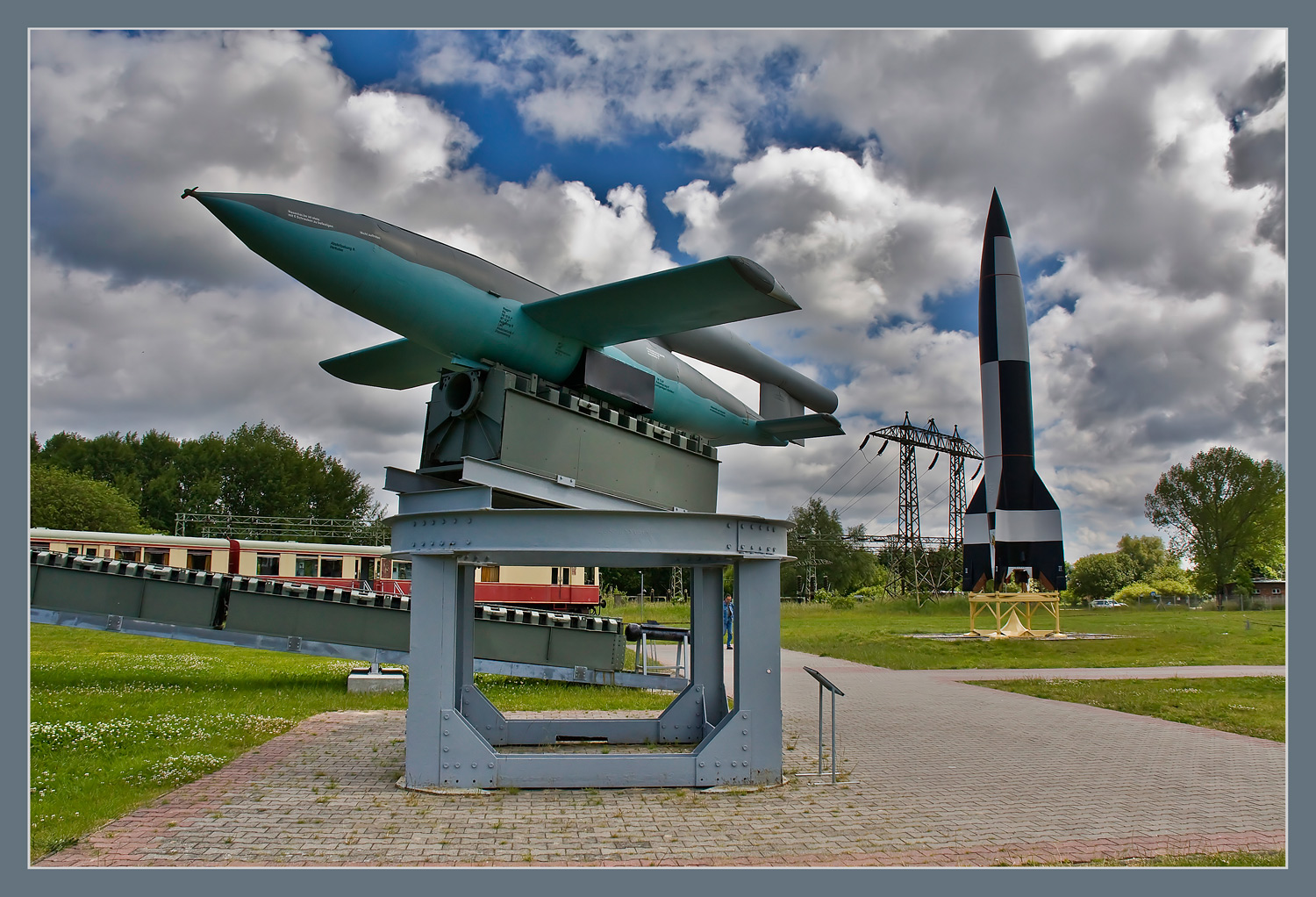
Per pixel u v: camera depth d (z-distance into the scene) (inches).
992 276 1485.0
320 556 1127.0
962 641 1055.6
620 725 360.2
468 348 364.5
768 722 288.7
